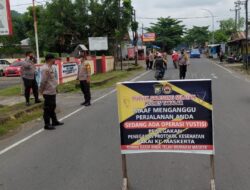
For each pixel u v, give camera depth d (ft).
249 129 33.81
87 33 169.07
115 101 56.24
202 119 18.63
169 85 18.74
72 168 24.35
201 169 23.16
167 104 18.85
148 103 19.01
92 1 166.40
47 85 37.27
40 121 42.57
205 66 148.97
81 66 52.85
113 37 167.22
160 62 92.84
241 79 87.71
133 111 19.20
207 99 18.49
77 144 30.58
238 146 28.14
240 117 39.55
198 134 18.75
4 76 141.28
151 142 19.22
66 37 170.81
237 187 20.16
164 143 19.10
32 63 52.29
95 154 27.32
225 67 140.26
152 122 19.10
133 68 140.36
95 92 70.38
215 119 38.78
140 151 19.36
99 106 51.60
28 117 45.11
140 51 250.16
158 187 20.49
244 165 23.72
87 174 23.02
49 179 22.48
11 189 21.20
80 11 166.30
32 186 21.49
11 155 28.32
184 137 18.89
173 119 18.89
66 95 67.00
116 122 39.22
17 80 117.29
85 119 41.91
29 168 24.84
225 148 27.66
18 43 234.38
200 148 18.80
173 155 26.14
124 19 162.61
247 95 57.31
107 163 25.00
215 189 19.63
